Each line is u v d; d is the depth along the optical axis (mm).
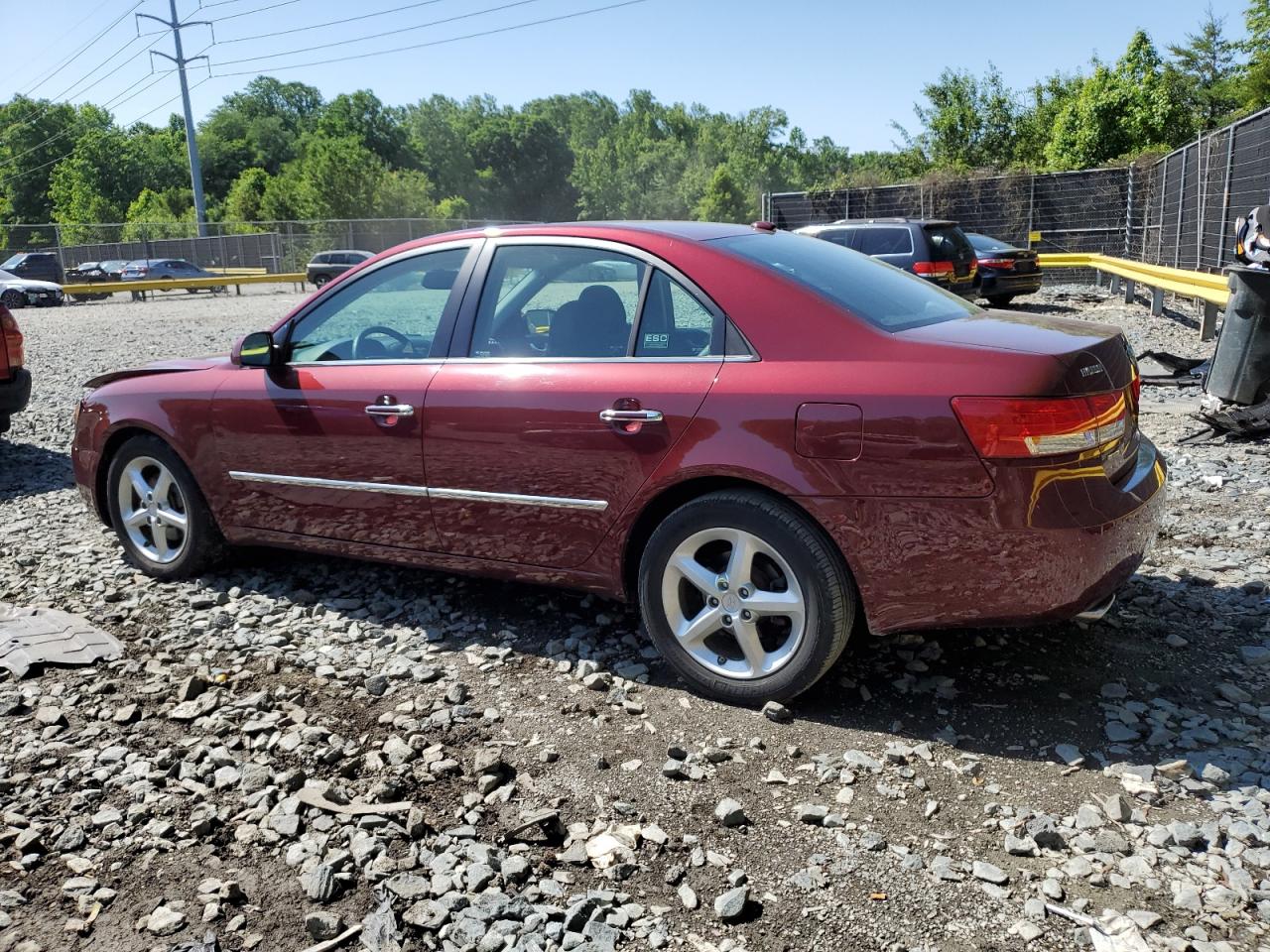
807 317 3301
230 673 3828
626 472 3484
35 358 14727
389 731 3361
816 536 3205
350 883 2592
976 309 3955
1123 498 3131
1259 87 36156
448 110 125312
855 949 2311
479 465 3812
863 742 3193
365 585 4734
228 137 112125
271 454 4387
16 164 92062
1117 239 24953
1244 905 2385
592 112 139875
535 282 3848
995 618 3064
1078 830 2699
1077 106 38969
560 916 2439
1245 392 6863
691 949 2324
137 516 4965
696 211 88250
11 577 5031
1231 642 3803
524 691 3611
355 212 55000
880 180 27391
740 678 3424
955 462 2975
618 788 2982
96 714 3545
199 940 2389
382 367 4121
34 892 2586
